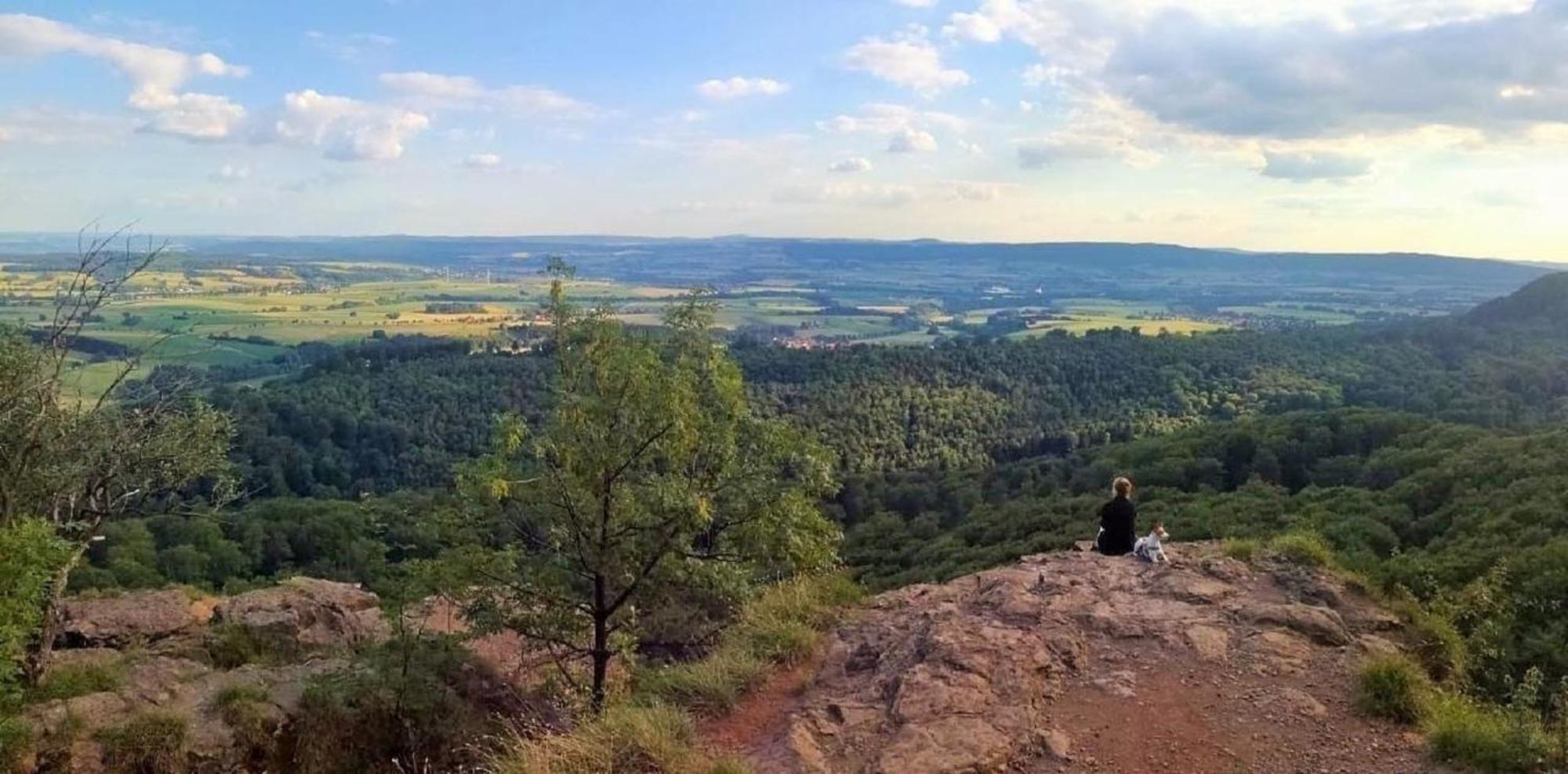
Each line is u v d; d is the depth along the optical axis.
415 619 13.10
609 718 6.54
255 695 10.80
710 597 11.32
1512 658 9.77
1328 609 8.08
